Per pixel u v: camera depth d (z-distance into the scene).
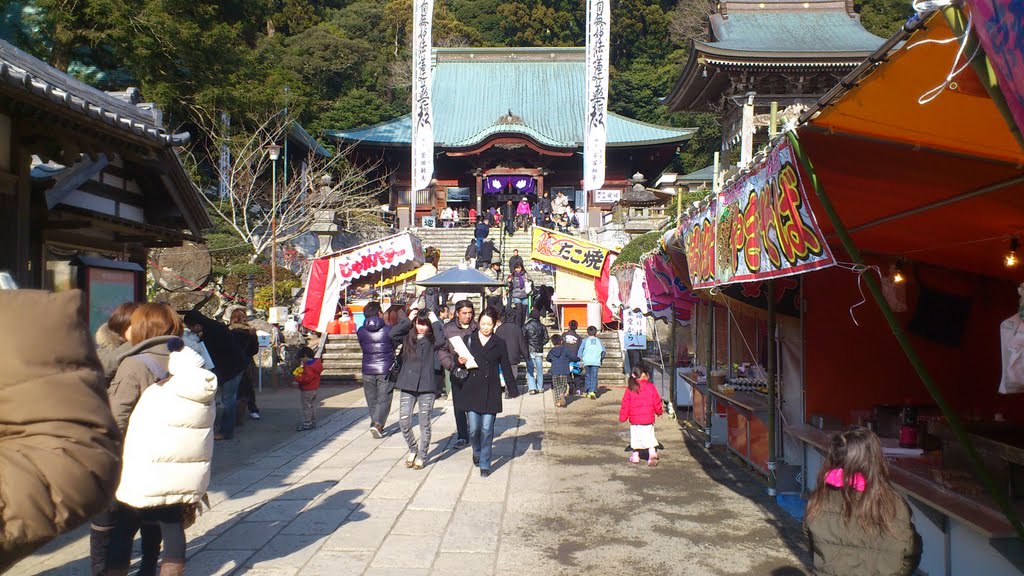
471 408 7.09
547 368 14.78
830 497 2.85
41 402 1.82
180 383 3.64
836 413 6.26
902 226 4.96
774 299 6.42
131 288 7.17
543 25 54.66
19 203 5.39
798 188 3.54
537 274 23.22
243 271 18.02
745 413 7.34
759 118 17.23
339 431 9.54
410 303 16.45
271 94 24.19
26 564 4.56
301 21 48.25
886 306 3.38
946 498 3.95
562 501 6.15
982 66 2.14
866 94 2.84
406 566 4.62
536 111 42.12
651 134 39.19
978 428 4.63
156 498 3.56
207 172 26.30
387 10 54.56
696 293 8.27
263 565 4.63
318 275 16.41
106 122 5.59
